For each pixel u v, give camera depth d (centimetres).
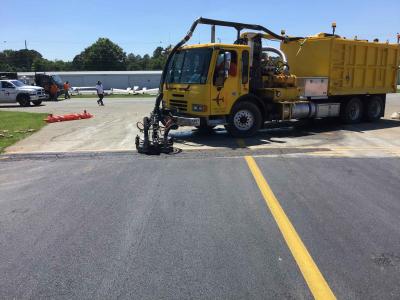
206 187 691
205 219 541
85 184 718
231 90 1150
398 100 3159
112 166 852
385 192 668
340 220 540
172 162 887
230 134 1226
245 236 485
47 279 389
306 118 1398
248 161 892
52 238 485
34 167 852
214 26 1208
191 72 1146
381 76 1571
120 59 11794
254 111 1223
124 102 3197
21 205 609
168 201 618
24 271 405
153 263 418
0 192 679
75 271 404
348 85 1466
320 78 1381
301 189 681
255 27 1266
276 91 1267
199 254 438
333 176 768
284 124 1552
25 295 362
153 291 366
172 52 1216
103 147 1071
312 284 376
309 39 1431
